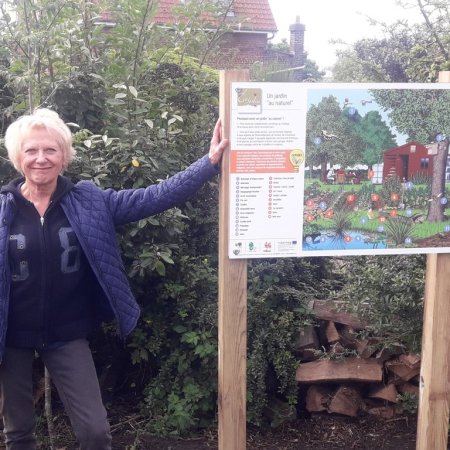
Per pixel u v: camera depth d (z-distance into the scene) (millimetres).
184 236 4117
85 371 2627
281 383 3789
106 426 2580
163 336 3855
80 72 4043
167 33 5547
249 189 2797
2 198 2570
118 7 4918
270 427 3820
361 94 2830
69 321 2645
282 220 2842
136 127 4148
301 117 2781
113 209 2752
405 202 2943
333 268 4328
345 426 3861
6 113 3939
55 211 2596
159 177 3889
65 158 2668
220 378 2959
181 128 4477
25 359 2658
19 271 2521
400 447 3652
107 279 2617
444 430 3176
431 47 4449
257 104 2738
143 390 3975
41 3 3795
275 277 3883
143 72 4926
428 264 3111
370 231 2932
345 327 3941
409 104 2875
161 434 3697
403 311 3656
